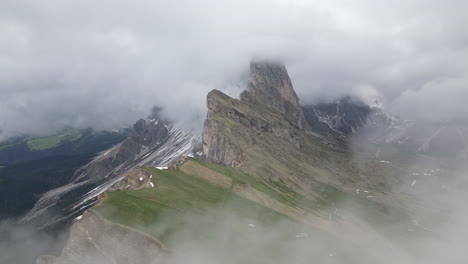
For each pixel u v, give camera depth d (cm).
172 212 14000
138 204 14038
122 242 12181
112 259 12138
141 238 12031
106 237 12475
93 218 13125
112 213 13150
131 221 12712
